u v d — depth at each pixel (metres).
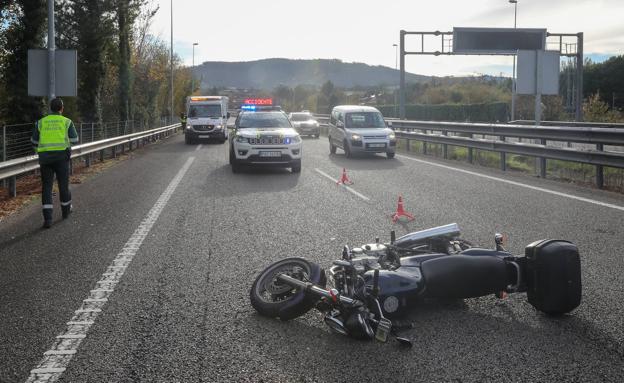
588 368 3.97
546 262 4.74
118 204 11.38
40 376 3.98
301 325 4.88
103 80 29.12
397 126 27.78
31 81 15.54
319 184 14.05
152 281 6.17
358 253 5.09
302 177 15.57
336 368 4.04
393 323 4.67
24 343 4.55
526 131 15.30
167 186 13.91
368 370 4.00
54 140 9.60
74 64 15.67
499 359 4.13
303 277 5.09
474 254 4.97
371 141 20.70
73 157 17.36
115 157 23.41
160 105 68.44
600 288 5.65
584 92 67.56
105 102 36.81
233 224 9.17
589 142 12.74
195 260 6.99
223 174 16.52
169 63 67.06
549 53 19.44
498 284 4.81
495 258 4.87
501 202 10.81
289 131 17.09
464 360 4.12
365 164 18.89
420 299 4.82
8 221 9.95
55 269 6.72
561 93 49.28
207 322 4.97
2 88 21.98
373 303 4.51
